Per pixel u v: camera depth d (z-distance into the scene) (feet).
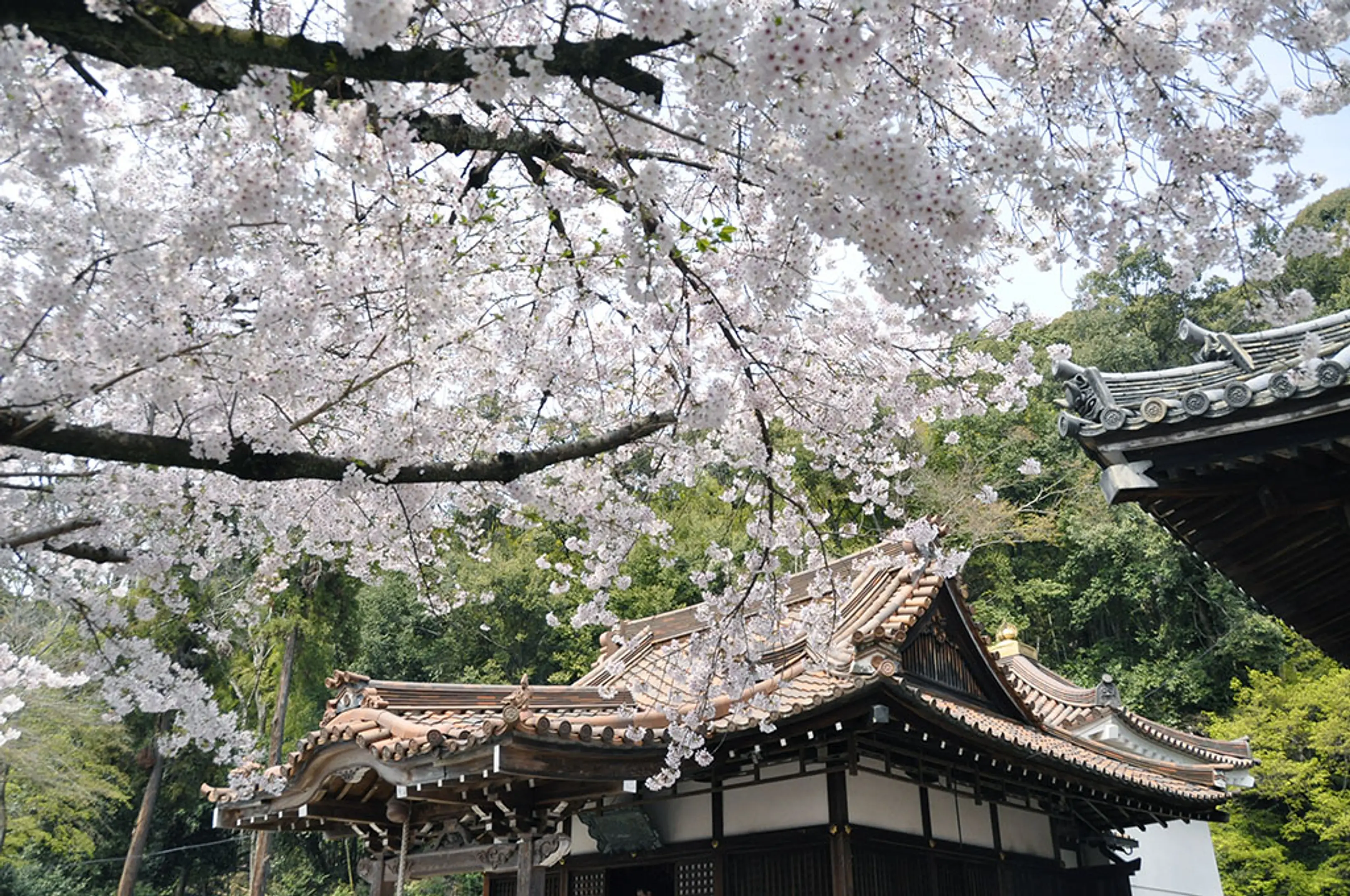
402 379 15.55
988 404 17.72
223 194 10.36
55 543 13.38
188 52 8.49
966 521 83.56
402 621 91.66
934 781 29.45
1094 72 12.07
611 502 18.20
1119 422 13.78
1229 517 15.29
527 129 13.19
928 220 8.73
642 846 28.89
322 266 13.46
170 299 10.93
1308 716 60.75
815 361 17.87
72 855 75.00
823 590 20.35
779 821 26.63
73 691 61.62
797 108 8.51
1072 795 34.50
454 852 24.64
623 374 18.56
